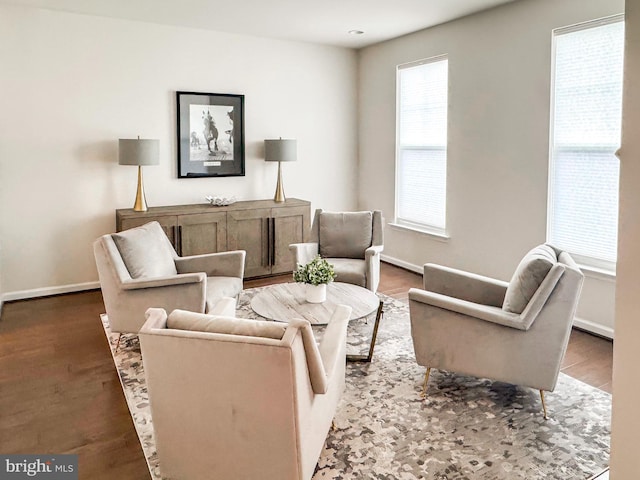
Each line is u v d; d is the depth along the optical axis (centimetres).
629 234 178
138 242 359
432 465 231
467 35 486
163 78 522
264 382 185
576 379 320
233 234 531
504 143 459
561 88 407
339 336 250
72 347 368
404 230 595
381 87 610
